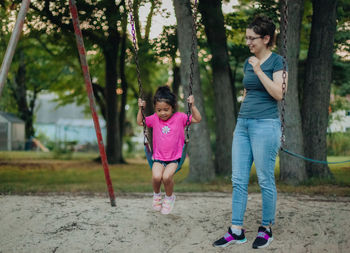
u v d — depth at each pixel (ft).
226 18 32.83
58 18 28.91
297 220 12.85
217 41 30.55
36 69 71.20
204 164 27.68
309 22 39.88
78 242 11.57
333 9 27.35
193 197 18.86
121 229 12.42
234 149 10.88
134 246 11.32
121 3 27.25
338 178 28.48
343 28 33.04
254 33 10.38
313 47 27.94
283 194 20.61
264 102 10.41
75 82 65.87
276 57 10.44
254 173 32.35
